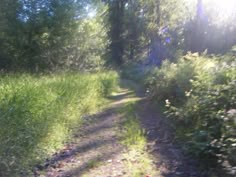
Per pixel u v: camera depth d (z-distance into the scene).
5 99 6.75
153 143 7.15
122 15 50.25
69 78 12.91
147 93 15.54
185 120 7.62
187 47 22.80
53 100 8.16
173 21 37.12
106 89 15.95
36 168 5.70
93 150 6.77
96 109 11.65
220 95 6.64
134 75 31.52
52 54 22.41
